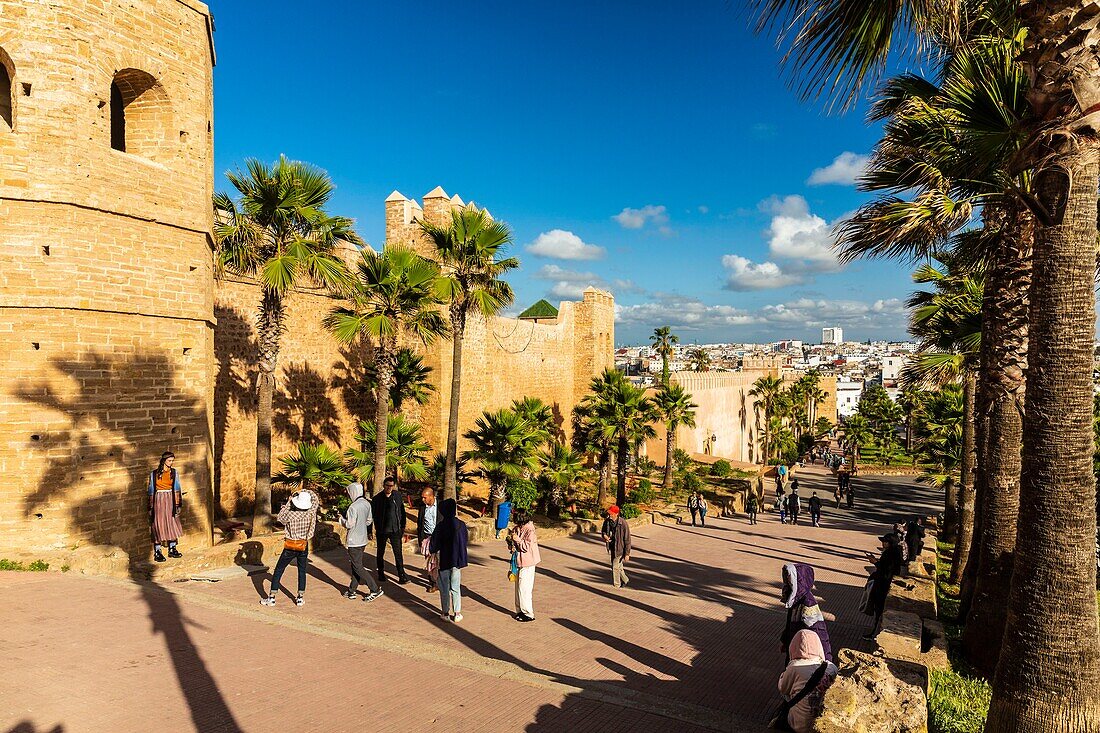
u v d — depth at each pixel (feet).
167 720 16.14
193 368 39.47
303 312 80.48
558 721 17.49
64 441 33.24
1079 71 16.25
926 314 45.57
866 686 15.85
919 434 220.02
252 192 49.67
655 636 28.19
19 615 22.90
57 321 33.12
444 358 97.71
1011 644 17.44
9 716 15.67
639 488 112.16
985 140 22.15
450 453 60.64
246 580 32.50
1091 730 16.28
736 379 196.85
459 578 27.96
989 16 24.04
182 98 38.99
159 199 37.42
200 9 40.16
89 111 34.04
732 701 21.08
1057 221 16.93
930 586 35.32
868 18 17.71
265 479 50.47
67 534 33.14
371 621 26.78
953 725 19.99
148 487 36.22
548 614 30.73
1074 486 16.71
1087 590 16.69
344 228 53.62
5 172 32.04
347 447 88.02
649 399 113.60
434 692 18.88
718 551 60.70
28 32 32.45
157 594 26.53
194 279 39.52
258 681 18.80
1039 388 17.16
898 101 31.09
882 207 26.14
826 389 351.46
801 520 103.04
